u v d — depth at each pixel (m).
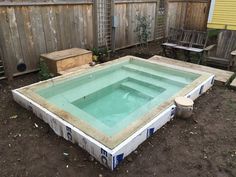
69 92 3.91
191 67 5.04
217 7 7.78
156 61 5.23
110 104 3.91
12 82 4.35
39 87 3.62
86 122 2.62
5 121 3.07
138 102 3.98
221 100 3.78
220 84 4.35
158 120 2.77
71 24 5.22
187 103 3.08
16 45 4.33
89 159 2.39
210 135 2.86
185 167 2.33
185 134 2.85
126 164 2.33
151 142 2.67
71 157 2.43
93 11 5.59
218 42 5.22
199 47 5.68
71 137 2.58
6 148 2.57
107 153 2.15
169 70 4.73
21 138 2.73
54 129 2.82
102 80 4.49
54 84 3.82
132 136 2.39
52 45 4.98
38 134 2.81
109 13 6.06
